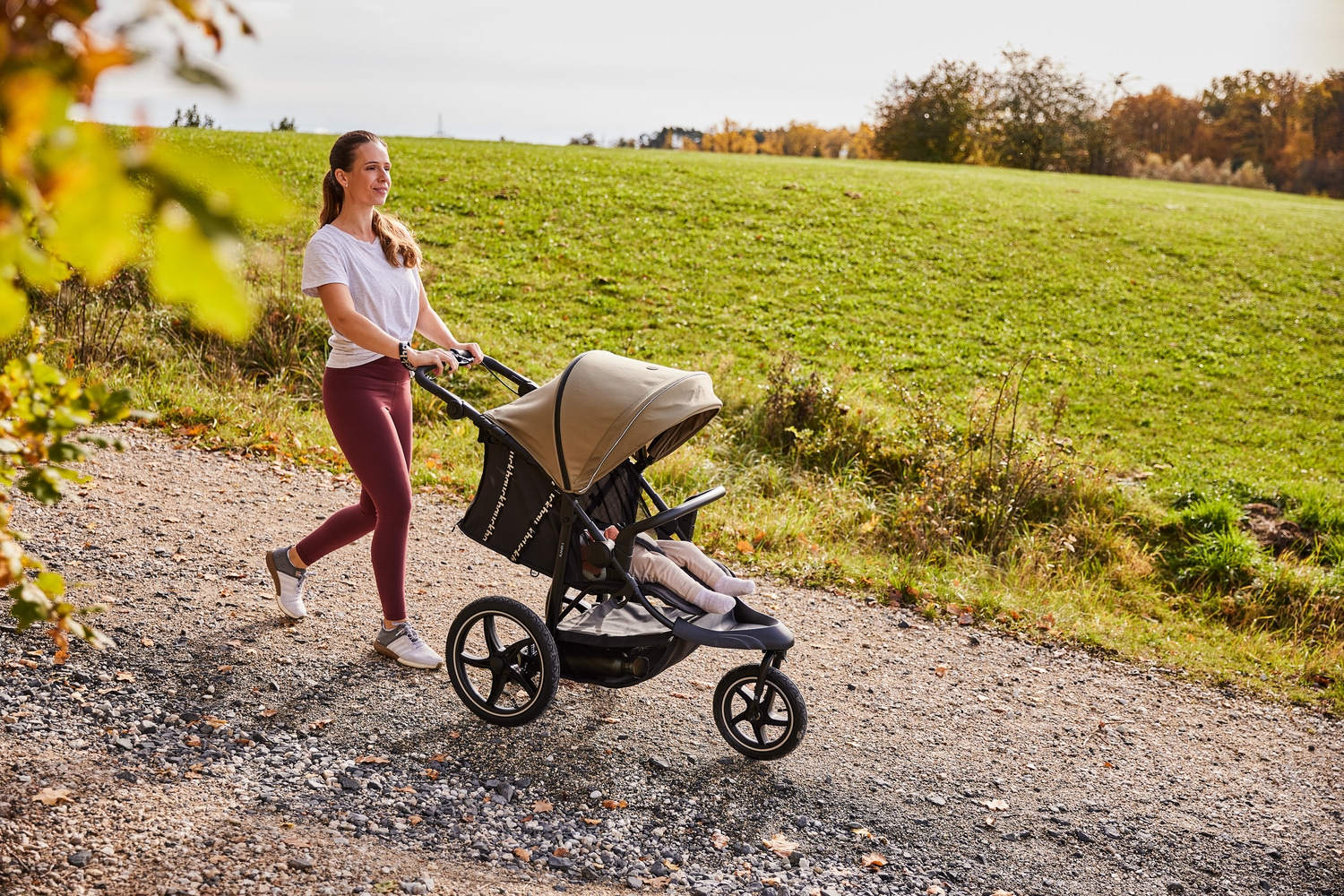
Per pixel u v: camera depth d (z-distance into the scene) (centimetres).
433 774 384
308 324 1022
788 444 999
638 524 394
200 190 85
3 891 276
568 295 1574
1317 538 902
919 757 464
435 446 853
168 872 298
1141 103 8188
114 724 380
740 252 1973
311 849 322
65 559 525
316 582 551
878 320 1661
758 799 405
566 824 366
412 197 2042
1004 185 3083
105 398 214
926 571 723
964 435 962
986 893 364
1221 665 634
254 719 403
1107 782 464
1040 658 610
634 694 482
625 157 3100
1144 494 980
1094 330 1717
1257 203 3312
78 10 110
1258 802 462
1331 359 1672
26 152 93
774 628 390
